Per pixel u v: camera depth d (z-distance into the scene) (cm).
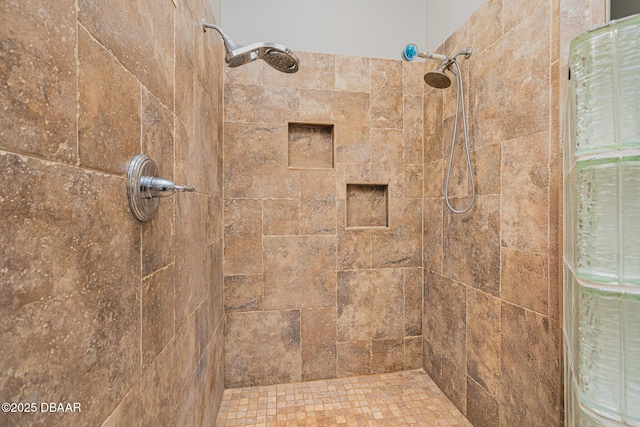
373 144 181
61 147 40
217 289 150
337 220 177
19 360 33
